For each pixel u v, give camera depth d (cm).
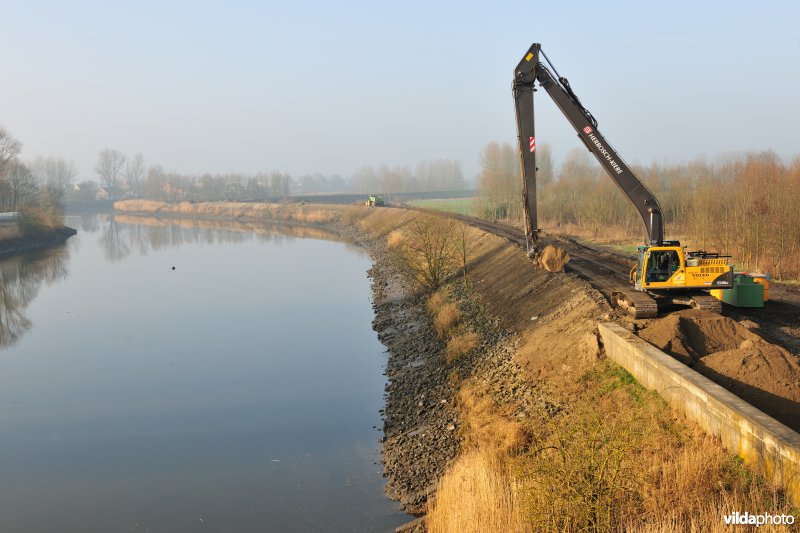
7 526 1981
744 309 2652
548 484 1346
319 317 4644
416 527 1733
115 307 5225
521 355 2639
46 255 8906
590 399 1955
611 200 7512
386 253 7369
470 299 4078
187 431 2675
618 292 2562
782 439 1247
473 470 1689
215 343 4038
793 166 4953
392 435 2467
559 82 2492
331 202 18288
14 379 3438
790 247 3956
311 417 2750
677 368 1706
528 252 2592
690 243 5462
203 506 2061
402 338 3822
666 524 1231
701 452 1429
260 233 11994
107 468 2369
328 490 2102
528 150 2523
